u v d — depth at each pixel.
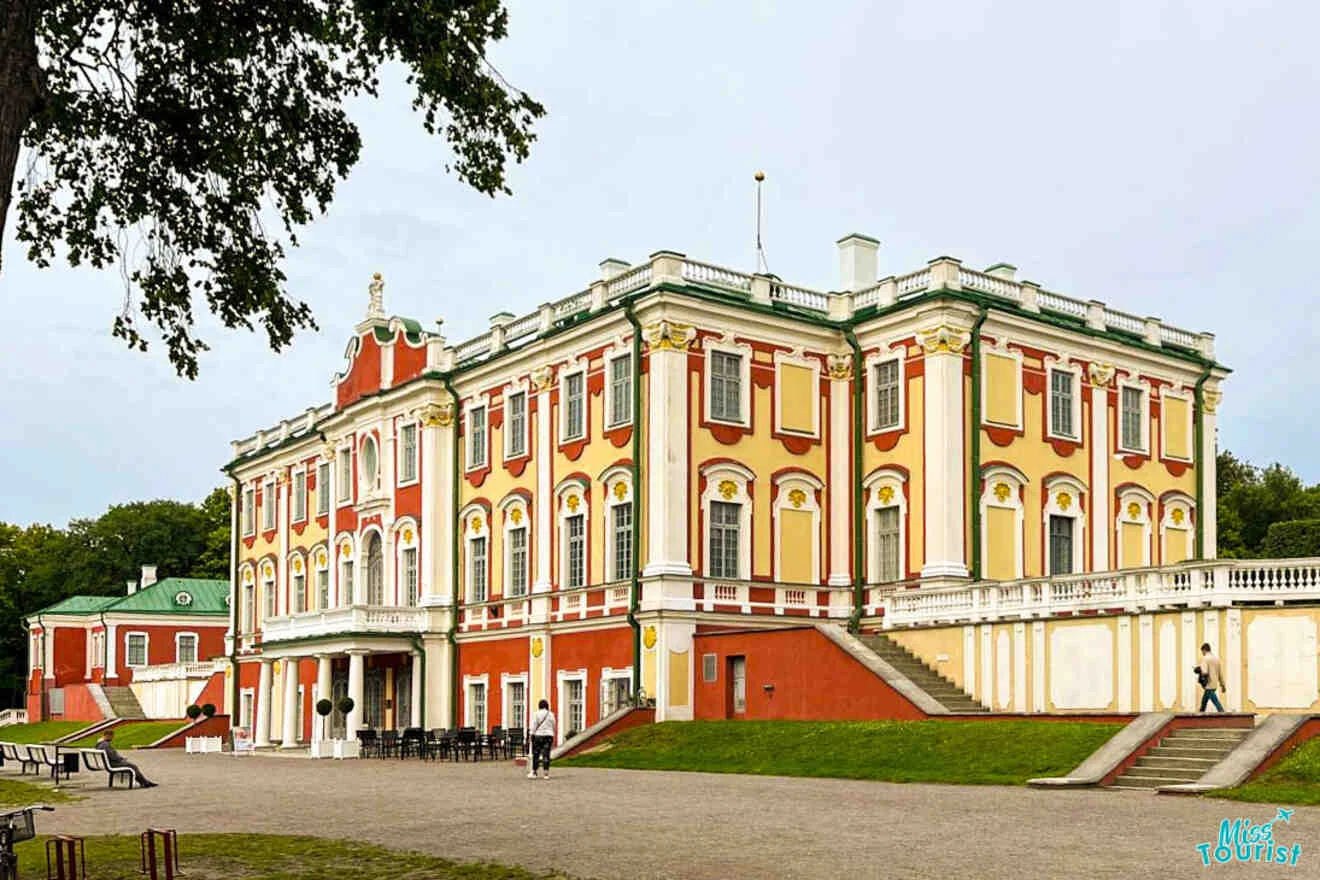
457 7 17.50
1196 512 48.69
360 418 55.97
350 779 32.53
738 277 43.28
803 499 43.19
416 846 18.05
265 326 18.92
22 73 13.76
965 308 41.22
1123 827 18.48
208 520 109.88
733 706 38.88
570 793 25.94
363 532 55.09
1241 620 30.97
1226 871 14.79
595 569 43.06
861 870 15.05
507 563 47.38
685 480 40.62
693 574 40.47
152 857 14.78
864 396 43.34
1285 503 72.81
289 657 53.47
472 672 48.56
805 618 42.38
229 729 63.50
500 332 48.94
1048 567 43.19
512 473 47.53
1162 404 47.91
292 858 17.03
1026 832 18.09
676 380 40.78
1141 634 32.53
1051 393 44.16
